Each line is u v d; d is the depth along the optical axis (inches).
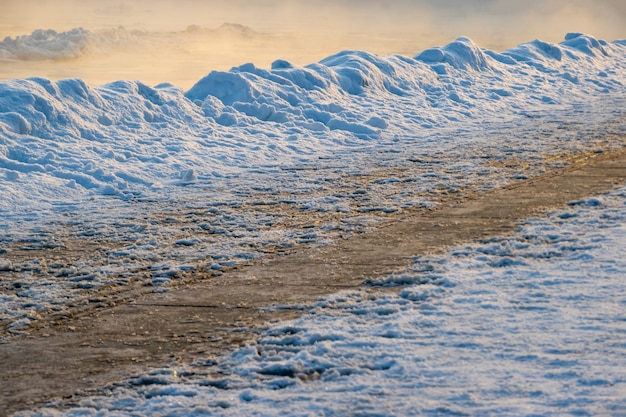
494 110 808.3
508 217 399.5
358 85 803.4
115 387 221.1
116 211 435.2
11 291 308.7
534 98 884.6
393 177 509.7
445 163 552.1
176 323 269.3
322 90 762.2
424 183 489.1
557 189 461.4
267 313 275.3
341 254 344.8
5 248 367.6
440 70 914.1
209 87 724.7
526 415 191.0
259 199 457.1
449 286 292.8
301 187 486.9
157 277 321.1
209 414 200.4
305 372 222.8
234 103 696.4
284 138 637.9
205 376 225.0
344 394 207.3
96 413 204.4
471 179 497.0
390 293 289.6
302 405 202.4
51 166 508.7
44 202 453.7
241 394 210.1
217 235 383.6
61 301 295.0
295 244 364.5
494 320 254.2
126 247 366.0
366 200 449.1
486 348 232.2
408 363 223.8
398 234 374.9
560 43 1197.7
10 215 426.9
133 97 643.5
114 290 306.3
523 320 253.1
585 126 701.9
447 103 807.1
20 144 536.7
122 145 570.3
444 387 208.2
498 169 525.7
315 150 613.0
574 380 208.5
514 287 286.7
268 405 203.5
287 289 300.7
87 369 234.4
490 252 336.5
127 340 255.6
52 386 223.3
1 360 242.4
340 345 239.6
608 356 222.2
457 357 226.7
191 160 554.6
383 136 670.5
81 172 505.7
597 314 255.4
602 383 206.1
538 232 363.9
